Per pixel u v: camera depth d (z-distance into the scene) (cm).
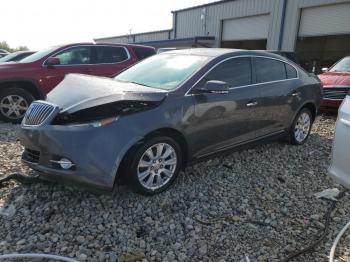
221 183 427
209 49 489
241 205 375
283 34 1864
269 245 307
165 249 296
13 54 1017
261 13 1989
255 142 503
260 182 436
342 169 299
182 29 2772
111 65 830
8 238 300
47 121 343
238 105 448
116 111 341
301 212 365
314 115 616
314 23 1717
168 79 416
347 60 995
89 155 325
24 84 717
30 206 351
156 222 334
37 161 354
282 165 497
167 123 369
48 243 295
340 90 848
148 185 375
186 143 400
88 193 378
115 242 302
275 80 518
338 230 333
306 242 312
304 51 2100
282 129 546
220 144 443
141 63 499
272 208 372
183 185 414
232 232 325
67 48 777
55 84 748
